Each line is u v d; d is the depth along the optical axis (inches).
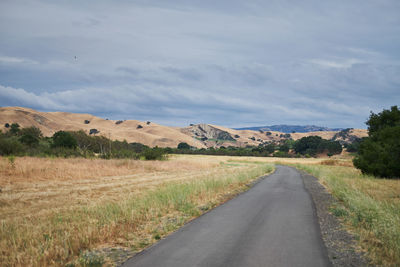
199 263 224.5
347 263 227.3
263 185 826.2
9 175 783.1
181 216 393.4
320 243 275.1
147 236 301.1
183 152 4815.5
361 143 1139.3
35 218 381.1
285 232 315.9
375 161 1021.2
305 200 546.9
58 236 280.5
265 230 324.8
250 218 387.9
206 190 605.3
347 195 515.5
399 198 524.1
